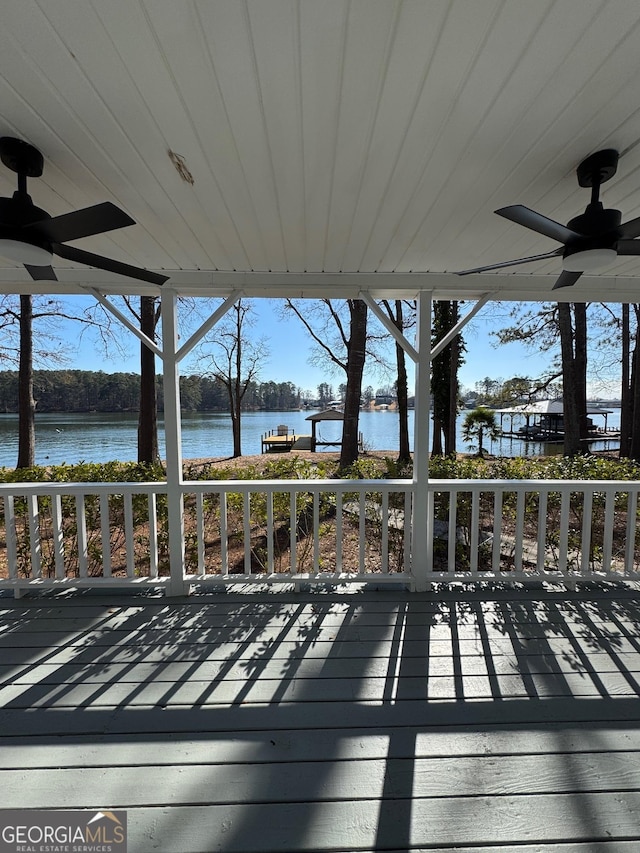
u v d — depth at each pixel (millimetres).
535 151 1583
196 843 1298
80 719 1767
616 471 4695
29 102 1310
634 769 1540
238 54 1137
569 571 2971
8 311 9609
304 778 1499
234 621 2523
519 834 1319
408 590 2912
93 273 2805
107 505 2846
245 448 18672
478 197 1931
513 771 1527
